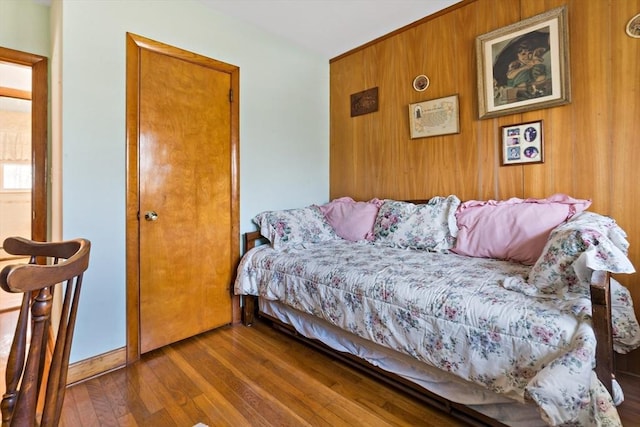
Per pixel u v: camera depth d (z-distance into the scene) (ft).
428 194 8.08
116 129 5.82
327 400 4.89
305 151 9.55
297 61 9.24
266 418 4.50
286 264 6.54
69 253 3.09
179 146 6.69
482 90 6.98
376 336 4.89
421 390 4.74
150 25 6.23
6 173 16.07
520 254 5.58
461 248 6.39
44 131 6.72
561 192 6.13
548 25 6.07
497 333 3.70
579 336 3.18
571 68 5.92
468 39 7.25
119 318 5.89
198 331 7.11
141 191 6.15
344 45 9.34
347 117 9.83
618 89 5.49
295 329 6.74
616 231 4.43
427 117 7.98
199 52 6.98
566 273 3.87
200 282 7.13
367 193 9.40
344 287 5.37
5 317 8.39
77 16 5.35
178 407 4.74
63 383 2.64
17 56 6.34
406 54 8.33
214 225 7.35
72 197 5.35
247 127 7.97
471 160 7.34
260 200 8.32
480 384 3.88
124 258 5.95
